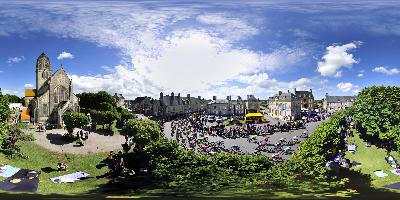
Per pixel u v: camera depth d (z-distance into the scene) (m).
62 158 69.25
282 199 46.09
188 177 55.78
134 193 48.94
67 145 77.62
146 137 67.75
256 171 56.59
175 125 109.00
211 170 57.06
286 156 68.06
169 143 64.00
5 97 75.00
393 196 45.69
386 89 62.66
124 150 71.50
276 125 102.81
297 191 49.44
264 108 171.38
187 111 190.25
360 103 63.28
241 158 58.53
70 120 82.31
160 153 62.38
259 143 81.19
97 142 81.94
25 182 51.19
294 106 137.50
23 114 108.00
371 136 59.44
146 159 62.34
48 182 54.66
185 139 84.75
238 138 89.56
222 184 53.47
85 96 124.00
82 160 68.81
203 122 127.19
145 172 58.59
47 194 47.25
